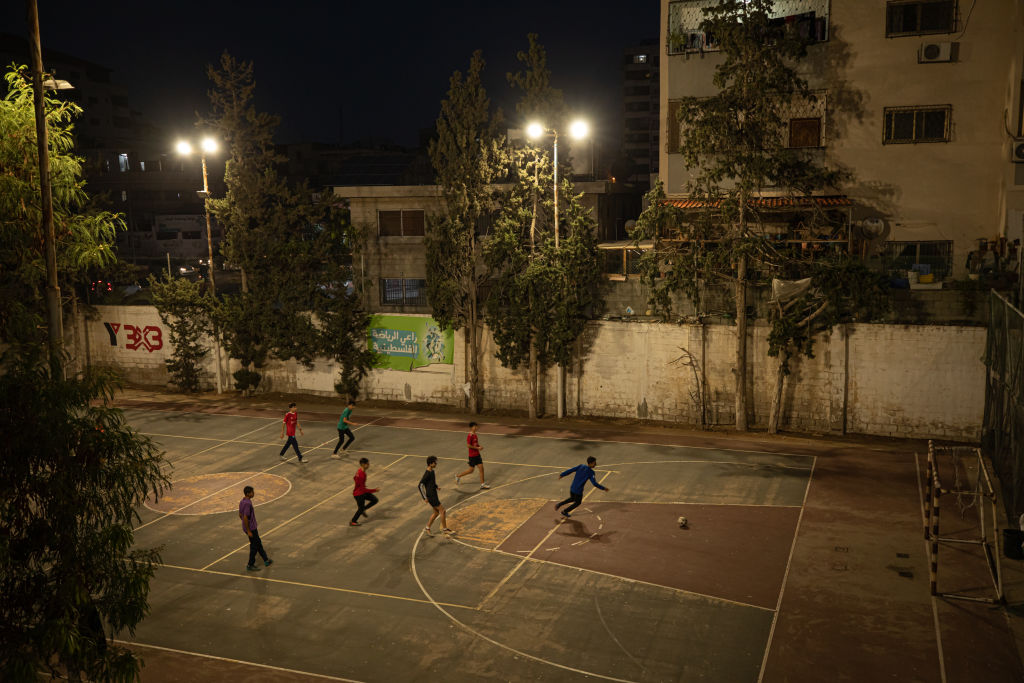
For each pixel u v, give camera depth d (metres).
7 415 9.95
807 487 23.88
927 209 32.06
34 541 10.11
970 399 27.80
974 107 31.14
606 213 42.69
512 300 32.44
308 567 19.06
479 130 33.03
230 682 14.10
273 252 36.41
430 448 28.98
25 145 21.59
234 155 36.69
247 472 26.62
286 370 38.09
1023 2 28.95
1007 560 18.47
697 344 30.88
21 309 14.68
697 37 33.97
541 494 23.77
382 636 15.73
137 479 11.07
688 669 14.20
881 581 17.56
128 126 104.25
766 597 16.95
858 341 28.94
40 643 9.72
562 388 32.75
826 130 32.66
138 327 40.31
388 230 36.88
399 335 35.84
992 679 13.70
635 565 18.67
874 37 31.77
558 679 14.00
